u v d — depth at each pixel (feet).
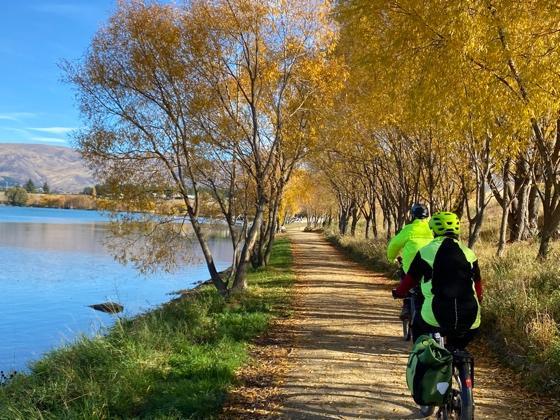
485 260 49.78
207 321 36.60
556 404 19.61
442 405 14.71
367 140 67.72
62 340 36.88
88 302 67.92
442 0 29.76
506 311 29.01
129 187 45.68
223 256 134.62
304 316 39.70
